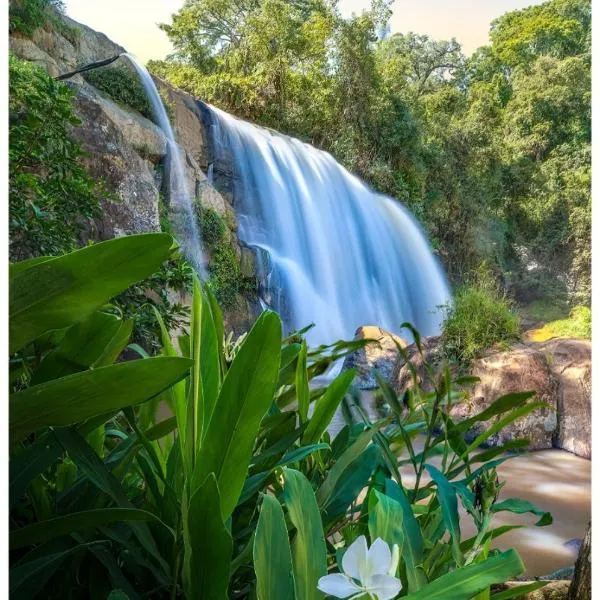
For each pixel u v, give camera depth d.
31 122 5.65
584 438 11.54
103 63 10.49
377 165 31.64
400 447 2.23
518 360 12.53
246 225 22.92
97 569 1.46
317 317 23.16
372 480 1.69
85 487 1.58
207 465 1.12
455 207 33.62
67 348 1.41
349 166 30.92
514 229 34.38
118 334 1.70
